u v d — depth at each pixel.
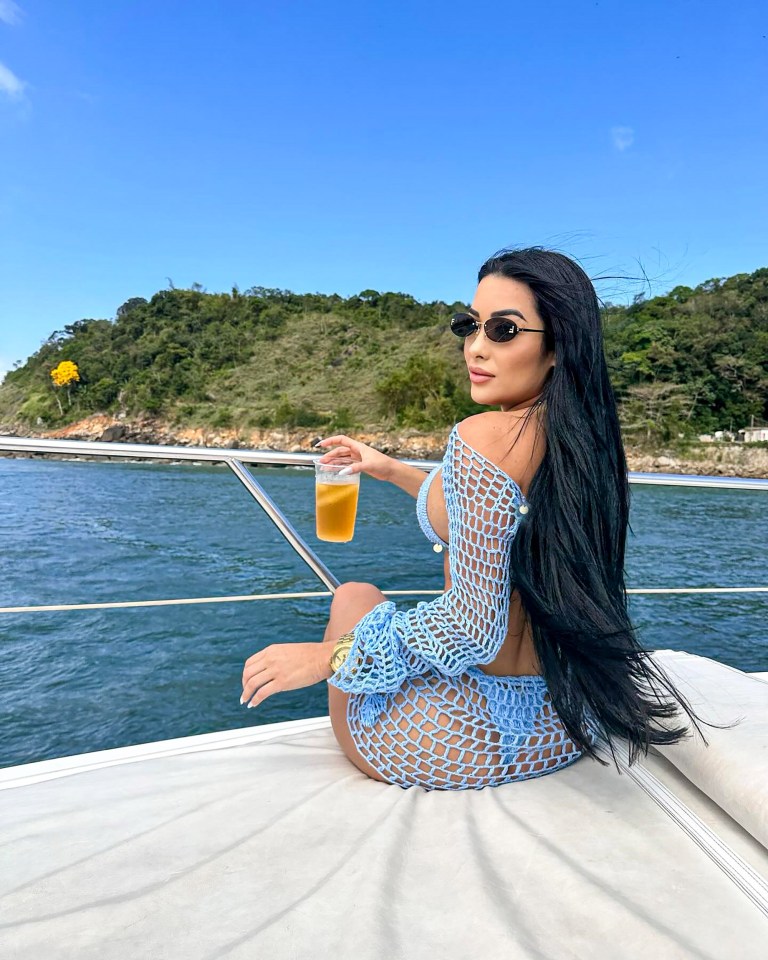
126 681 5.09
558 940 0.55
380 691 0.77
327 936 0.54
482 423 0.75
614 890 0.62
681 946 0.53
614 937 0.55
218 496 19.06
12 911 0.60
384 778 0.83
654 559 10.59
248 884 0.63
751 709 0.86
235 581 9.45
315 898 0.59
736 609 7.68
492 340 0.77
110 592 8.88
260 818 0.77
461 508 0.73
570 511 0.72
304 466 1.24
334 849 0.69
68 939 0.55
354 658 0.76
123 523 14.56
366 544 11.38
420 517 0.86
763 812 0.65
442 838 0.69
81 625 6.53
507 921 0.56
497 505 0.72
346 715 0.85
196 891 0.62
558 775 0.85
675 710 0.83
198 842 0.71
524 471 0.74
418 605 0.77
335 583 1.44
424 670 0.77
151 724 4.36
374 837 0.68
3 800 0.85
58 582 9.41
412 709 0.80
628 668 0.78
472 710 0.79
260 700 0.79
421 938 0.54
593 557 0.73
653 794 0.79
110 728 4.30
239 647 5.89
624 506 0.78
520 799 0.78
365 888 0.60
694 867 0.66
